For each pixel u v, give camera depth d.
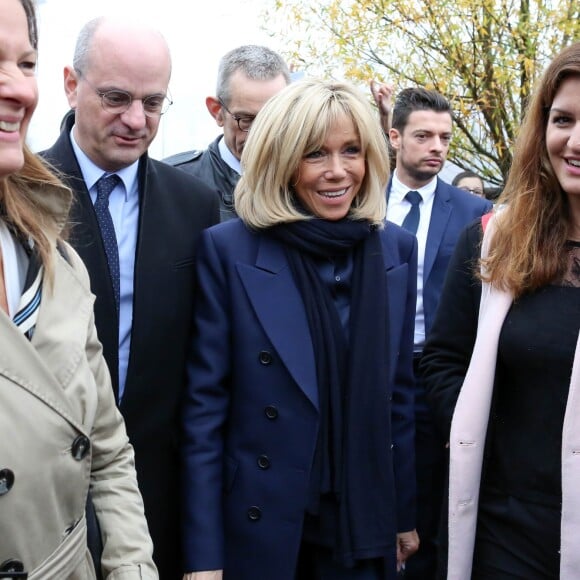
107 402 1.72
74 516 1.53
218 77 3.64
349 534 2.34
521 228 2.22
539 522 2.13
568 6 7.30
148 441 2.48
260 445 2.38
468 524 2.23
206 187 2.71
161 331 2.47
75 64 2.46
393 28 7.55
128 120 2.40
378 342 2.40
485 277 2.26
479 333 2.23
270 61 3.55
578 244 2.20
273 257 2.44
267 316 2.38
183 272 2.53
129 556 1.67
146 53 2.40
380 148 2.45
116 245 2.45
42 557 1.44
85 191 2.44
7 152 1.45
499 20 7.45
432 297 3.80
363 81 7.52
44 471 1.42
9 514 1.37
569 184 2.15
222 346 2.45
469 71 7.76
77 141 2.50
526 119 2.29
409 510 2.62
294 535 2.34
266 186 2.42
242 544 2.38
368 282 2.43
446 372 2.42
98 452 1.73
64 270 1.60
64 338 1.52
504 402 2.22
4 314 1.42
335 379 2.37
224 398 2.46
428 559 3.64
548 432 2.12
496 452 2.23
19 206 1.59
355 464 2.35
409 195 4.04
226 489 2.42
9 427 1.38
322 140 2.36
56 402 1.45
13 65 1.44
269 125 2.41
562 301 2.15
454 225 3.94
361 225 2.43
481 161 8.34
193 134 6.71
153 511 2.53
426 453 3.63
